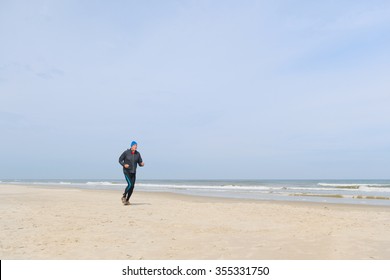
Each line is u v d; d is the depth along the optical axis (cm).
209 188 3538
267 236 630
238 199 1702
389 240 594
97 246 541
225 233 659
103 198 1555
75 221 780
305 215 962
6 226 706
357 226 760
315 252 511
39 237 600
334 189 3244
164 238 605
